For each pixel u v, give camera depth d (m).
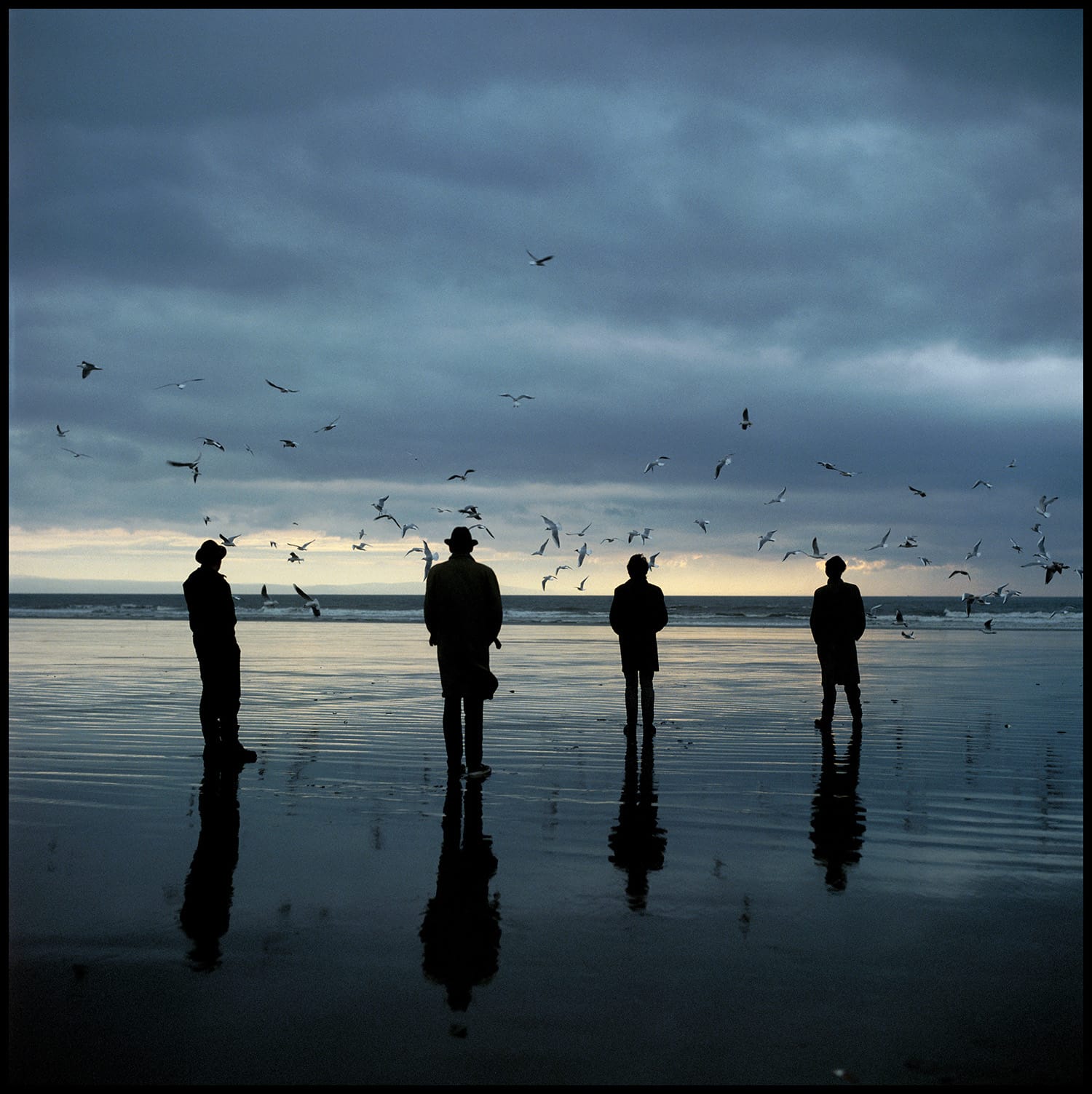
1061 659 22.58
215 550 8.42
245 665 19.55
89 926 4.21
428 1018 3.32
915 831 5.96
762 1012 3.37
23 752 8.82
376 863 5.23
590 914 4.38
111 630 37.03
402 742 9.55
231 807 6.61
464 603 7.83
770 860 5.29
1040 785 7.43
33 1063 3.01
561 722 11.11
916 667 20.09
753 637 36.50
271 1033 3.22
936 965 3.78
